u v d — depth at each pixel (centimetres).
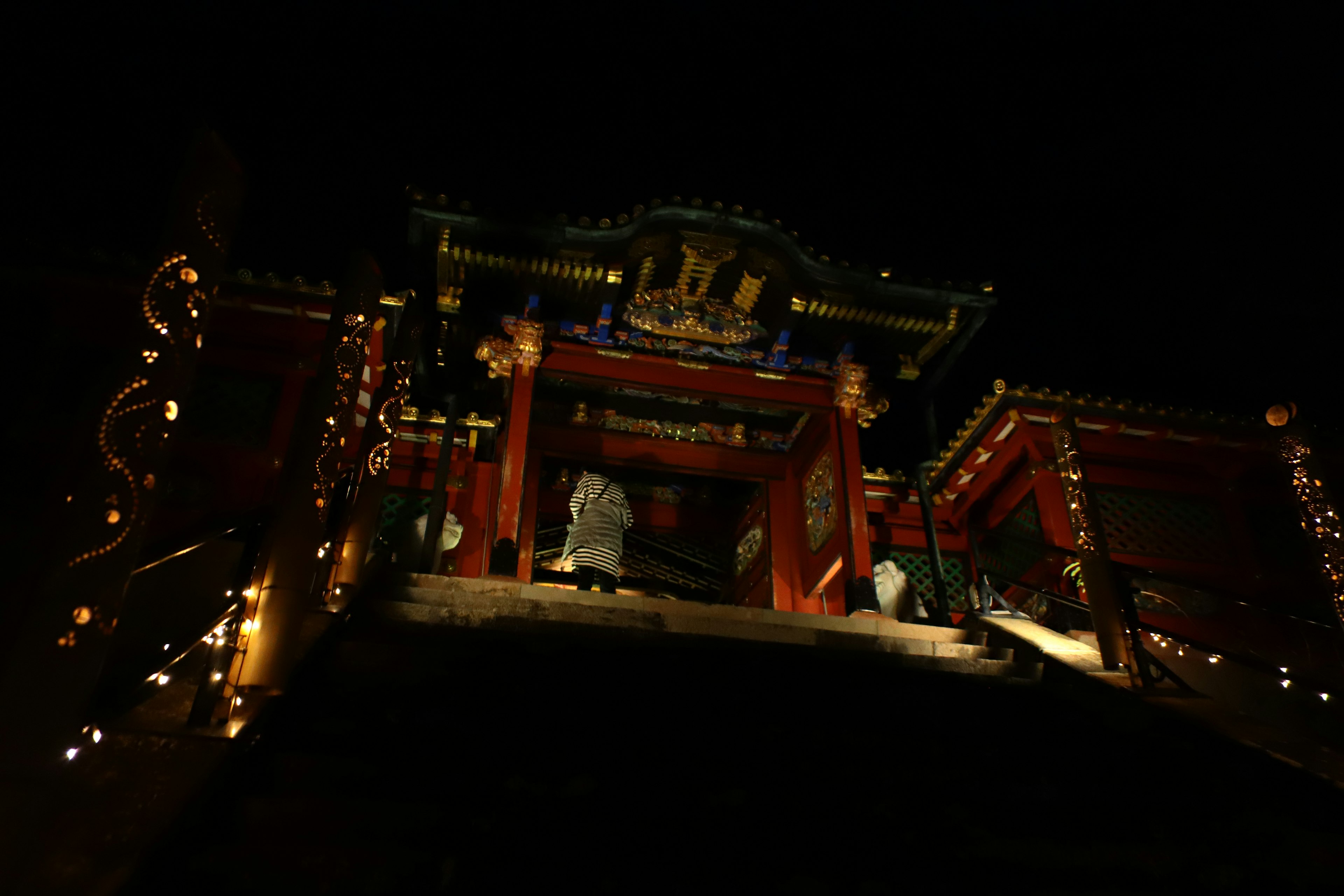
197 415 1033
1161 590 1125
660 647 678
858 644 764
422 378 1250
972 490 1313
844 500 1119
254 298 1040
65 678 342
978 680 715
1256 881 441
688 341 1184
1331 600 786
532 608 707
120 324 999
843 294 1140
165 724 433
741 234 1114
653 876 375
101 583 361
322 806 389
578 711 518
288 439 1032
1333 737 909
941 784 507
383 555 747
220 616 464
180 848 358
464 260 1074
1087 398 1167
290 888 343
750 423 1354
